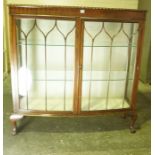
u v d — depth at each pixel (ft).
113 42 6.22
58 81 6.38
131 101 6.55
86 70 6.31
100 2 7.13
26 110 6.16
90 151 5.84
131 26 6.11
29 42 5.97
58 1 6.93
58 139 6.30
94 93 6.65
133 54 6.32
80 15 5.54
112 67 6.51
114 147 6.05
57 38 5.94
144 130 6.95
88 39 5.96
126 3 7.22
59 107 6.29
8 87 9.64
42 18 5.50
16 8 5.39
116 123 7.28
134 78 6.36
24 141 6.15
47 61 6.19
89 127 6.98
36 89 6.43
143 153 5.86
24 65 6.08
